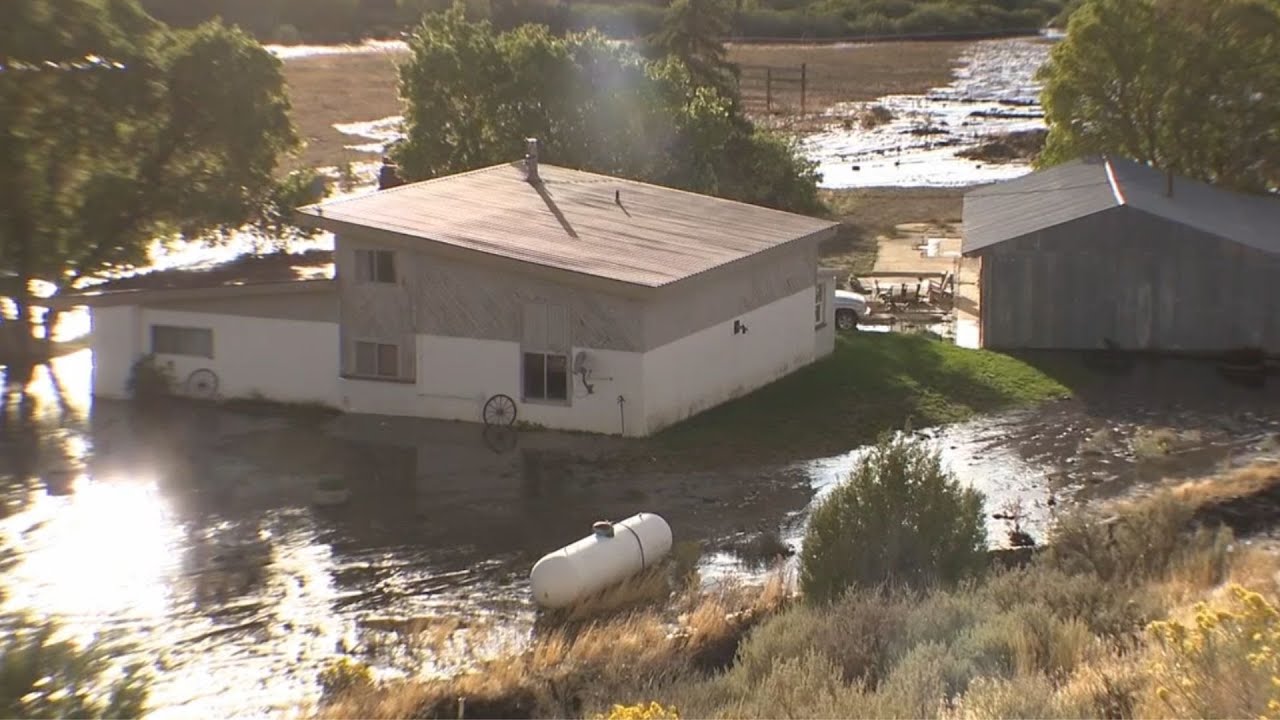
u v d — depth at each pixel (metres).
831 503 36.28
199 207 80.00
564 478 53.94
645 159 98.75
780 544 45.91
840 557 35.25
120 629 39.25
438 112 99.12
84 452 58.22
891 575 33.69
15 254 74.88
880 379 68.00
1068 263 73.94
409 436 59.94
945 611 28.47
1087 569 36.72
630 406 58.22
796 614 30.66
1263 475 50.09
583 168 96.56
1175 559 37.22
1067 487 52.53
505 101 97.06
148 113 77.69
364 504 51.22
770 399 64.31
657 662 31.67
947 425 62.50
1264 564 37.03
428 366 62.16
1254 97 96.81
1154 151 99.81
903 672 24.34
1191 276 73.06
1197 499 47.31
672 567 42.53
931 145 185.50
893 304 86.88
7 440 60.03
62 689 19.33
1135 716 21.28
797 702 23.45
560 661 33.25
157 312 66.75
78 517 49.81
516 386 60.38
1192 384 68.62
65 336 82.06
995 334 74.81
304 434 60.56
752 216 72.06
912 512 35.88
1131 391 67.56
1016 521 47.50
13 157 73.06
